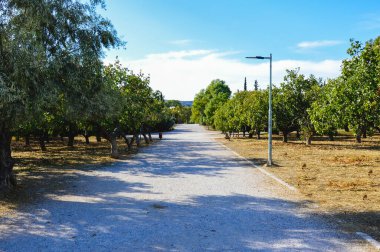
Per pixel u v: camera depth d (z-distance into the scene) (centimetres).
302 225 832
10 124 1132
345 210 962
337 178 1463
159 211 970
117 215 928
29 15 1047
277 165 1861
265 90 3681
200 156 2403
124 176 1578
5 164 1225
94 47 1229
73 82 1141
